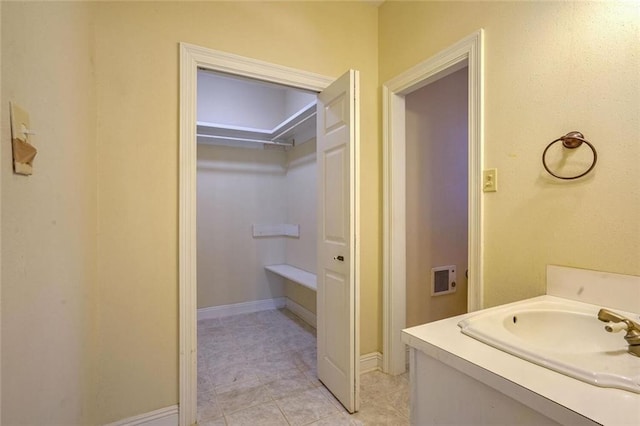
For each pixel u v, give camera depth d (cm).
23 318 77
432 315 252
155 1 166
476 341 87
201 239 355
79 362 125
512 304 116
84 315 133
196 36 175
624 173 108
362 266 229
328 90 203
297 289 368
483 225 156
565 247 124
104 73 155
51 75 98
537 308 113
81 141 129
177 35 171
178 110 170
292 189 386
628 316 101
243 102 381
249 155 382
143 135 163
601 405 57
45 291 91
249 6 191
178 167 170
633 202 106
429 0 192
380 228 234
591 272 116
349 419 174
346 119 181
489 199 153
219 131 351
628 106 107
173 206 170
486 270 155
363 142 230
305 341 288
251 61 190
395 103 222
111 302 156
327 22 217
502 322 99
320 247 212
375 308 235
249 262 381
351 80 177
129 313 160
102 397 154
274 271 361
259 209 388
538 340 108
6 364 68
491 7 154
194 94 174
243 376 222
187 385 170
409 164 238
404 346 229
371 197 233
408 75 206
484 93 156
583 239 119
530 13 137
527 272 138
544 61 131
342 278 185
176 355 170
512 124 143
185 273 171
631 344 76
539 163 133
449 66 177
